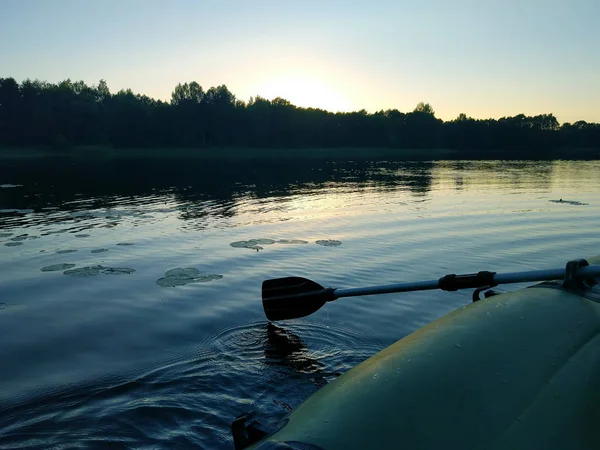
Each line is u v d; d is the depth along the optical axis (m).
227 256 7.54
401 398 1.73
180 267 6.92
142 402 3.35
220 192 16.72
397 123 81.62
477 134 82.31
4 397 3.44
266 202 14.02
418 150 81.25
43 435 2.97
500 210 12.42
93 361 4.03
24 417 3.17
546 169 31.67
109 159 47.19
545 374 1.89
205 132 72.12
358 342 4.36
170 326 4.77
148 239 8.80
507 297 2.49
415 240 8.74
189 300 5.53
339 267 6.91
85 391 3.51
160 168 31.86
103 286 6.07
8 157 50.75
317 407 1.82
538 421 1.71
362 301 5.45
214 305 5.36
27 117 63.69
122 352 4.20
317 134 77.31
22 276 6.53
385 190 17.56
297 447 1.57
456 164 39.22
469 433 1.62
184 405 3.31
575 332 2.14
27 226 10.06
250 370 3.83
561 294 2.50
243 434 1.98
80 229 9.75
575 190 17.56
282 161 44.53
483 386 1.79
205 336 4.52
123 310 5.24
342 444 1.56
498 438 1.62
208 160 46.06
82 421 3.12
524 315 2.23
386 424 1.63
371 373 1.93
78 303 5.48
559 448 1.65
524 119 85.25
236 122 72.75
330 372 3.79
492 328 2.12
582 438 1.71
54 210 12.31
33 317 5.06
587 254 7.61
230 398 3.41
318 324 4.79
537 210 12.41
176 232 9.46
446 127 83.00
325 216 11.44
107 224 10.30
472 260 7.29
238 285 6.07
